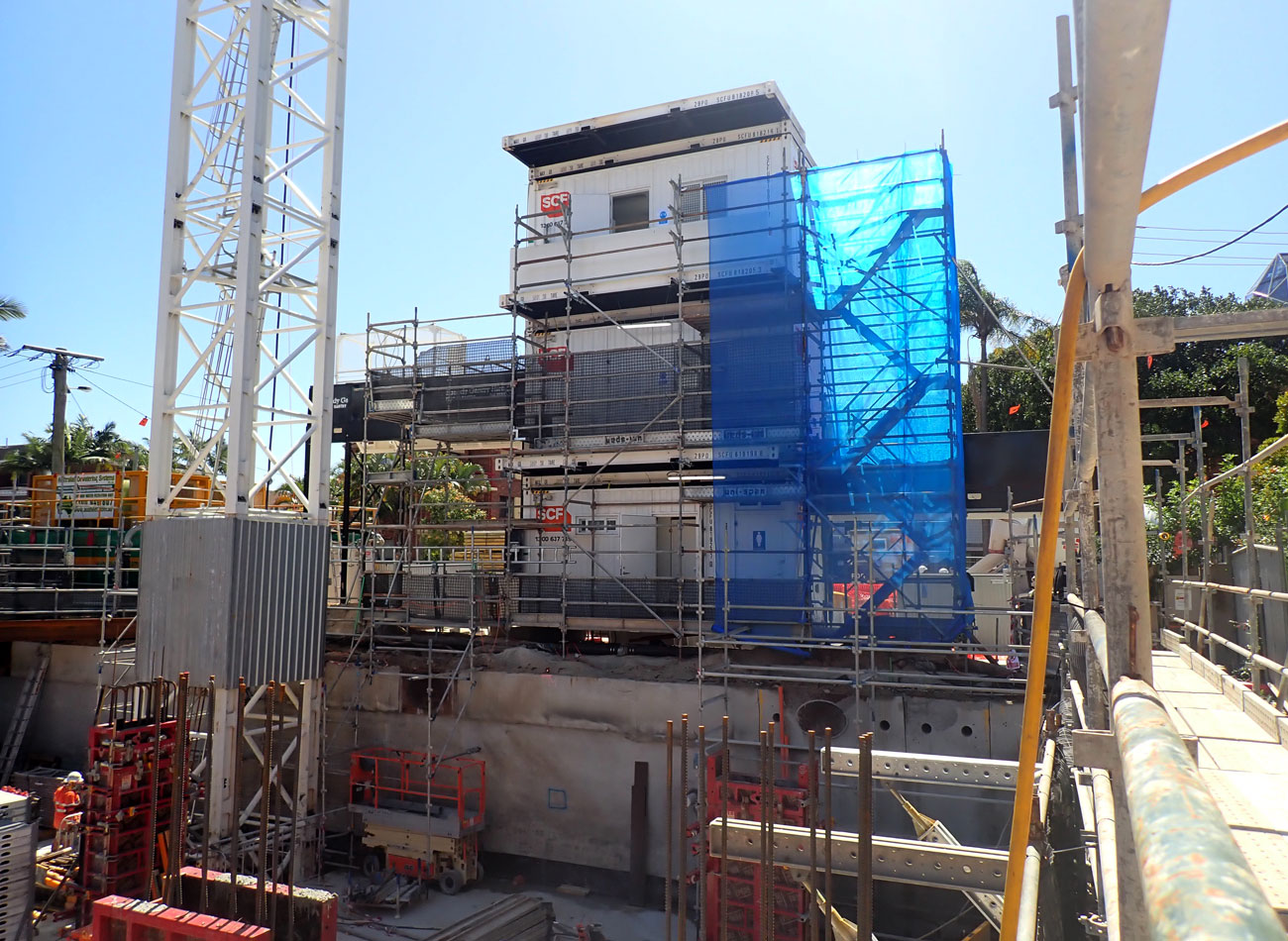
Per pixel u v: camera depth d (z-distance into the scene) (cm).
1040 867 491
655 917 1442
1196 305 3744
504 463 2059
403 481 2083
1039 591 240
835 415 1655
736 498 1653
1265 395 3008
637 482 2088
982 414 3675
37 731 2109
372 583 1927
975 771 562
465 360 2105
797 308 1695
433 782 1670
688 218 1997
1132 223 188
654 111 2077
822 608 1477
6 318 3541
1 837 1065
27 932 1082
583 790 1588
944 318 1597
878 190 1666
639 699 1562
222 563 1536
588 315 2238
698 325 2184
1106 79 146
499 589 1970
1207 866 91
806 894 1103
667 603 1798
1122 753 162
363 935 1370
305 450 2314
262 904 850
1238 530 1714
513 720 1656
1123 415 256
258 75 1645
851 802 1331
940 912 1148
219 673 1508
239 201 1683
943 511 1529
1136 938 257
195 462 1698
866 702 1412
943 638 1471
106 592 1991
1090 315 288
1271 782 546
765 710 1466
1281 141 191
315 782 1666
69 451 4416
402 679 1775
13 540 2494
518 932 1327
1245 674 1265
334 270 1800
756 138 2125
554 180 2327
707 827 646
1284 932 73
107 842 1236
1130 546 254
